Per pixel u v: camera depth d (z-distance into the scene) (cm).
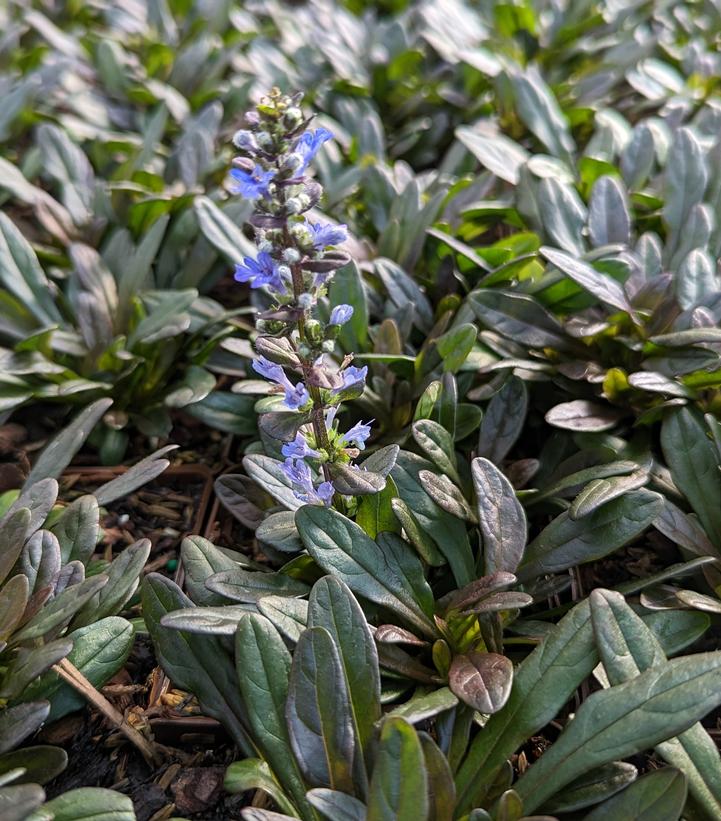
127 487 24
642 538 28
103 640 22
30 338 30
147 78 49
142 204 36
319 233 19
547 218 33
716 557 24
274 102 18
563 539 22
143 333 31
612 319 28
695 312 27
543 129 39
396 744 16
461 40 49
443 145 46
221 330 33
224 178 42
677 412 25
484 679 19
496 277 30
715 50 49
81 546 24
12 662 20
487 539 22
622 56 46
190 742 22
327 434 21
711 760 19
